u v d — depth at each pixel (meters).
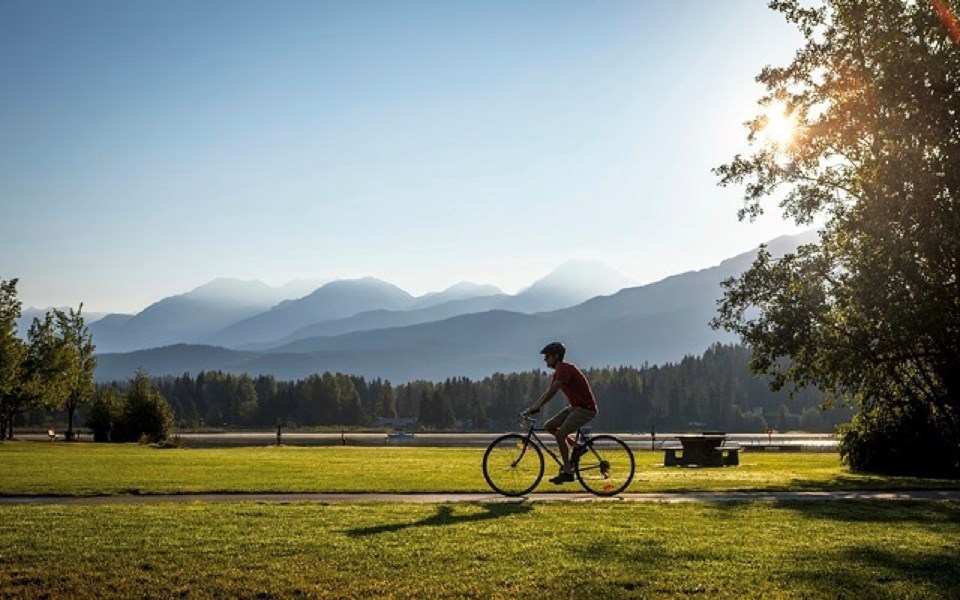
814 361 31.47
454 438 142.62
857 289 26.97
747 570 9.45
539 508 14.14
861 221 27.22
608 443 16.42
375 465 26.77
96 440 63.94
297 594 8.57
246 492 17.30
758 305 33.25
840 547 10.80
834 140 31.92
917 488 20.28
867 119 28.80
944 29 26.80
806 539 11.39
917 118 25.92
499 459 16.42
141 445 52.25
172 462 28.17
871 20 29.41
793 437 154.00
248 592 8.59
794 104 33.41
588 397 16.12
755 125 35.09
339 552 10.20
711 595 8.52
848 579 9.07
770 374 32.88
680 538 11.28
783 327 31.27
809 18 34.12
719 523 12.71
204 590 8.65
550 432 16.27
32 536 11.04
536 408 16.00
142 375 63.84
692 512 13.90
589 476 16.34
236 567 9.48
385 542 10.81
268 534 11.34
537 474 16.41
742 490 18.62
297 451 41.06
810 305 30.75
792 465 34.78
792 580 9.03
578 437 16.44
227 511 13.42
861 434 30.45
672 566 9.62
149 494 16.97
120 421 62.41
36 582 8.86
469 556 10.05
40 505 14.42
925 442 29.06
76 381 71.81
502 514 13.37
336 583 8.88
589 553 10.26
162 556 9.94
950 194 25.50
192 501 15.40
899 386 30.78
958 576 9.24
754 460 40.03
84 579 8.98
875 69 29.22
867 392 31.08
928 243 24.88
